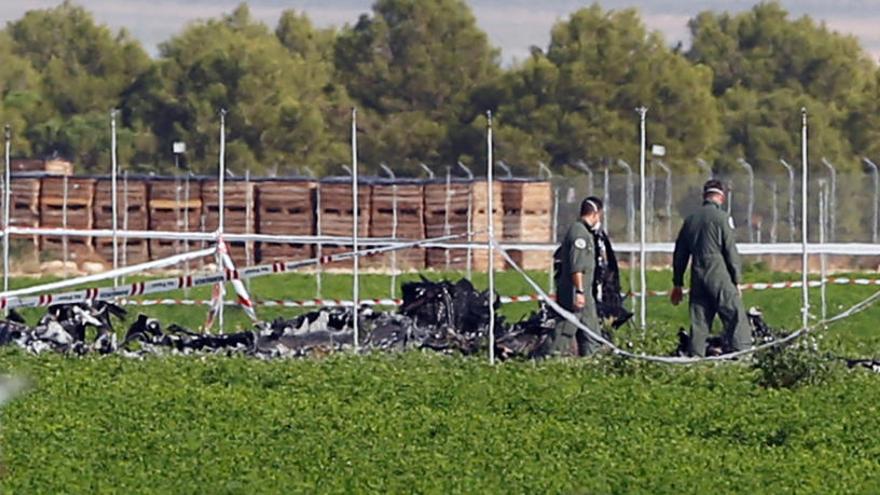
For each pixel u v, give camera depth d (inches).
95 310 4298.7
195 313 5531.5
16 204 7573.8
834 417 3159.5
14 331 4220.0
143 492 2501.2
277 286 6697.8
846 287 6643.7
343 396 3405.5
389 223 7450.8
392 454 2765.7
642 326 4389.8
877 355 4192.9
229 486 2524.6
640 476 2615.7
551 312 4234.7
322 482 2566.4
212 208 7519.7
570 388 3479.3
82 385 3476.9
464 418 3127.5
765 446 2950.3
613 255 4261.8
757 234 7701.8
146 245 7554.1
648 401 3336.6
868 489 2578.7
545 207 7500.0
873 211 7445.9
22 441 2869.1
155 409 3208.7
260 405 3257.9
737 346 4163.4
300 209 7416.3
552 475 2618.1
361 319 4284.0
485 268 7362.2
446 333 4222.4
